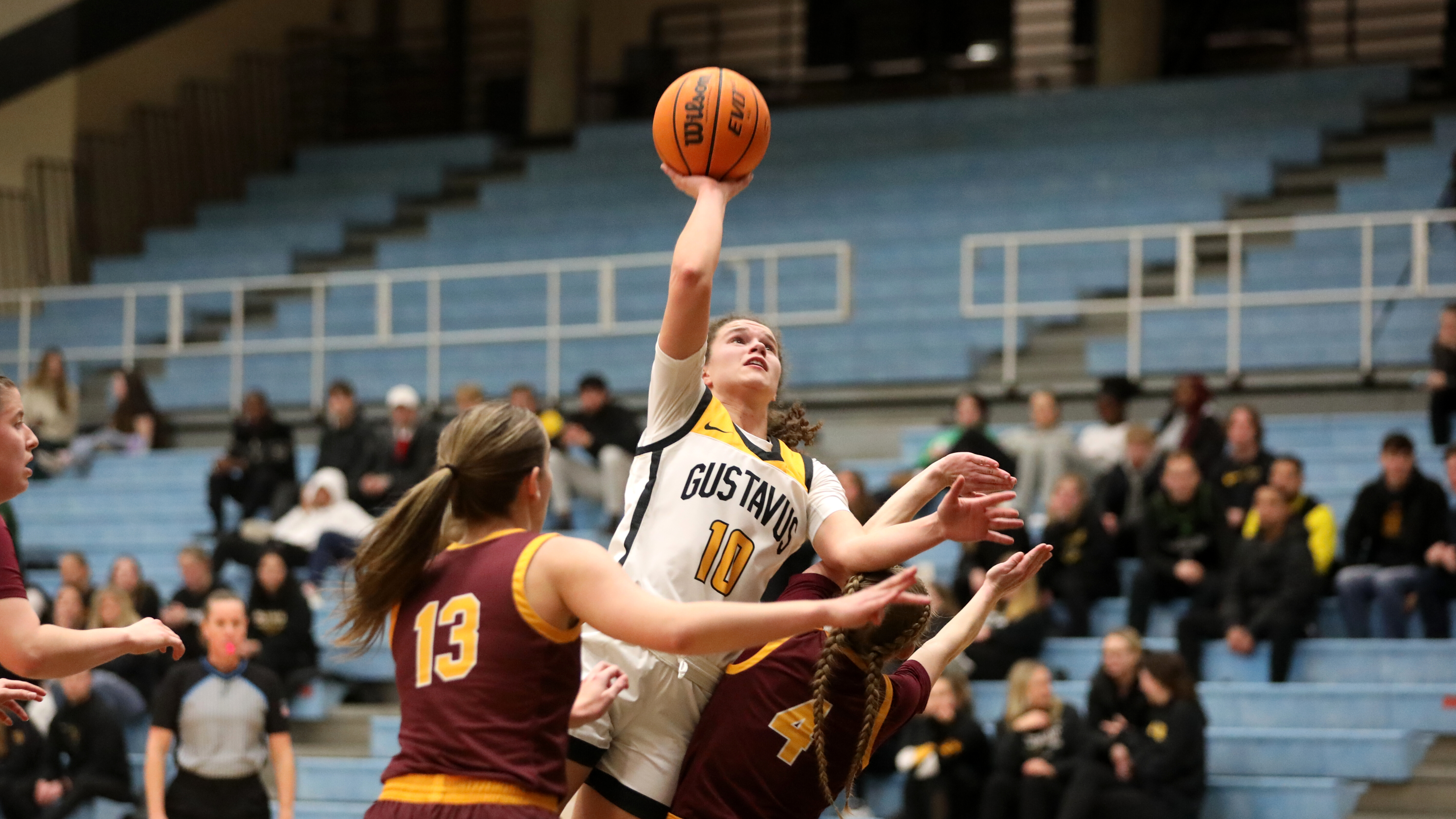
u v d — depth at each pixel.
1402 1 19.02
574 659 3.16
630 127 19.11
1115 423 10.90
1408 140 15.05
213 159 20.33
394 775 3.09
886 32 21.34
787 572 8.05
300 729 9.68
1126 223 14.70
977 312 12.83
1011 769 7.76
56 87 18.62
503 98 21.95
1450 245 12.68
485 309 15.89
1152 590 9.04
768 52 21.91
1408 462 8.85
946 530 3.48
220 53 20.70
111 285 17.84
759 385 3.99
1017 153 16.22
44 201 18.25
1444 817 7.80
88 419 15.95
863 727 3.70
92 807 8.69
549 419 11.34
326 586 10.66
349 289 16.81
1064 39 20.45
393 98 22.08
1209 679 8.80
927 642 4.07
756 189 17.03
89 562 12.66
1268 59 19.41
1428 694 8.15
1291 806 7.79
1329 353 12.36
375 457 11.62
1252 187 14.77
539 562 3.11
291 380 15.70
